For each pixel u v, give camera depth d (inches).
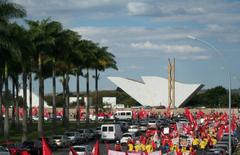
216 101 7741.1
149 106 6825.8
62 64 3265.3
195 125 2610.7
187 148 1724.9
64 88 3425.2
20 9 2085.4
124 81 7239.2
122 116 4537.4
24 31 2228.1
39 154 1907.0
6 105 2351.1
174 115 5644.7
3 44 2059.5
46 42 2549.2
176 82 6993.1
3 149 1577.3
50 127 3649.1
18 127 3464.6
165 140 1831.9
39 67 2635.3
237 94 7416.3
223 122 3250.5
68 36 2731.3
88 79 3865.7
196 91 7003.0
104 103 6924.2
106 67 3993.6
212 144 1947.6
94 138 2824.8
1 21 2065.7
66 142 2341.3
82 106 6673.2
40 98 2640.3
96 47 3757.4
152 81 7121.1
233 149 1993.1
